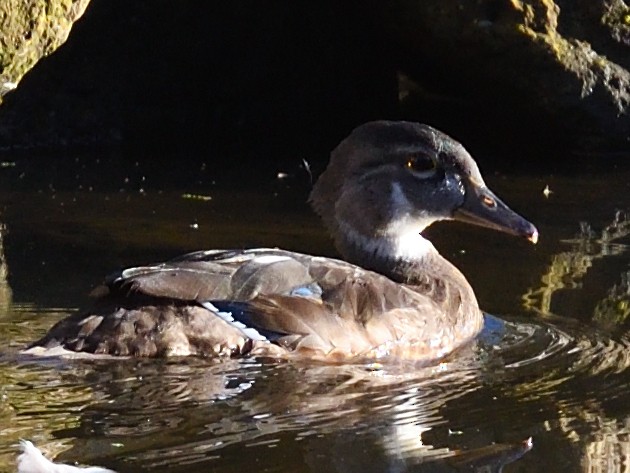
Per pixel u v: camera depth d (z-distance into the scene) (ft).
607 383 27.84
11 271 35.14
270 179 46.98
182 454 23.31
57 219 40.73
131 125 54.19
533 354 29.73
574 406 26.53
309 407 25.88
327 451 23.89
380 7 50.90
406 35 51.42
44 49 44.75
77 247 37.50
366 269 32.99
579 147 51.70
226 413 25.18
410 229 33.27
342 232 33.53
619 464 23.79
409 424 25.36
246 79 55.67
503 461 23.89
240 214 41.65
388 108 57.31
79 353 26.73
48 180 46.26
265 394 26.27
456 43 49.55
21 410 24.70
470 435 25.02
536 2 49.32
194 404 25.41
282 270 29.17
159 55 54.34
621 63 50.85
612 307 32.99
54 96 52.39
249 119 55.93
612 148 51.75
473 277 35.60
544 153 51.90
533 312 32.73
